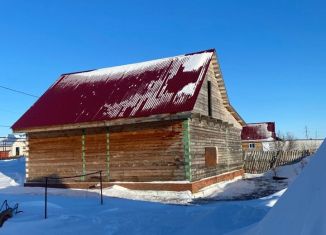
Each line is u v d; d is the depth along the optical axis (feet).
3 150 250.78
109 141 66.74
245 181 82.64
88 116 67.62
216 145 75.05
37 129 71.51
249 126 194.29
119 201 48.39
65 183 70.08
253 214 31.71
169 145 61.67
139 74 76.23
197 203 52.19
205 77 70.54
